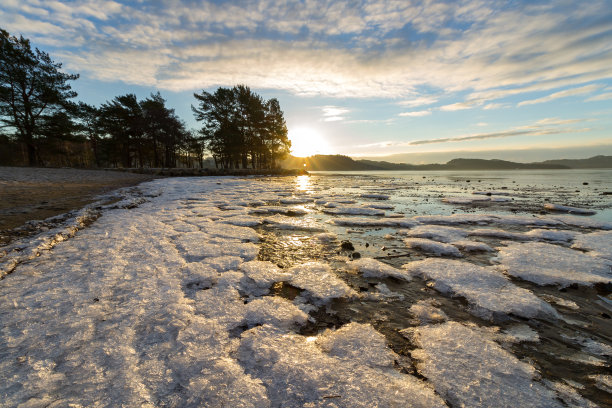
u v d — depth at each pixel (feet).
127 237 18.22
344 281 12.67
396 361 7.07
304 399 5.71
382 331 8.62
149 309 9.27
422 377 6.49
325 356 7.17
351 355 7.24
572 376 6.65
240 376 6.31
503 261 15.01
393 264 14.96
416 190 62.85
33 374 6.11
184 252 15.71
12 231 17.51
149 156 176.35
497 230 22.33
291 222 25.55
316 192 55.88
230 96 143.95
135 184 61.93
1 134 102.12
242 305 9.83
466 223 25.36
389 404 5.56
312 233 22.00
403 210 33.71
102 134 144.87
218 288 11.21
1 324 8.08
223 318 8.89
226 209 32.19
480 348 7.54
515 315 9.54
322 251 17.22
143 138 148.36
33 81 94.68
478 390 6.03
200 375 6.30
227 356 7.07
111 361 6.66
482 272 13.00
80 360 6.64
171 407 5.41
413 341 8.07
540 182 99.09
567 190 62.28
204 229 21.39
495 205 37.83
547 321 9.25
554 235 20.26
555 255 15.51
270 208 33.30
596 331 8.69
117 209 28.73
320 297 10.82
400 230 22.97
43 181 53.11
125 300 9.86
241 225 24.18
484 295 10.77
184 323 8.45
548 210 33.55
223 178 102.22
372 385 6.10
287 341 7.82
